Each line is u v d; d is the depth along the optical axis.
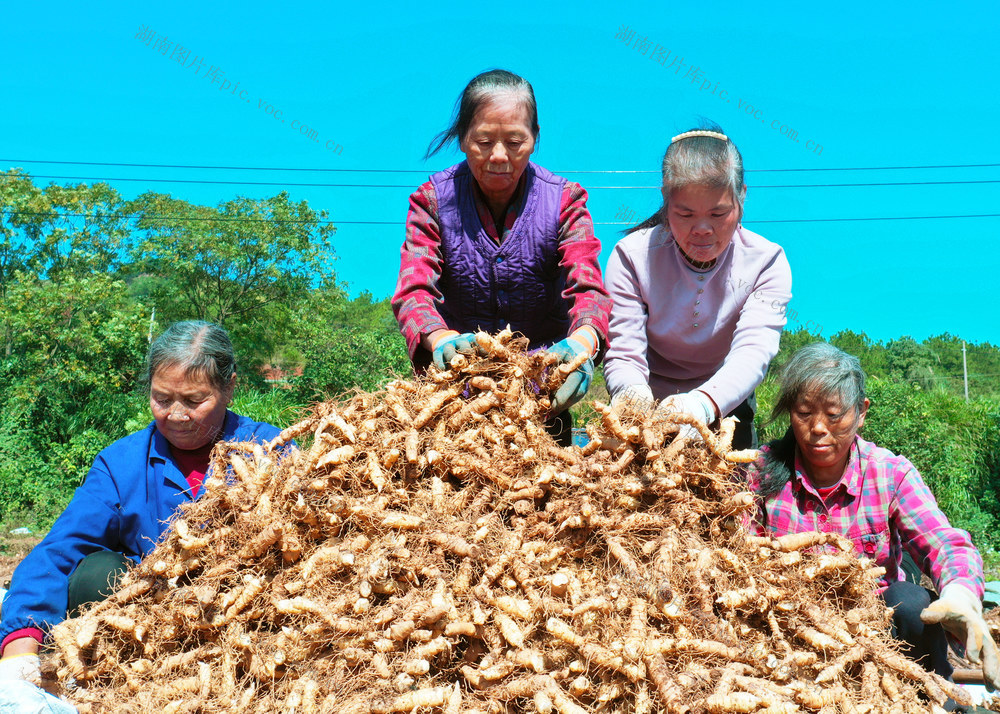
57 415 18.03
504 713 1.99
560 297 3.21
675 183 2.83
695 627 2.07
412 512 2.25
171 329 2.83
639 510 2.30
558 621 2.01
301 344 20.45
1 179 24.28
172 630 2.22
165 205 29.02
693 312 3.19
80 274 24.73
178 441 2.84
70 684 2.23
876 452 2.88
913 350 51.66
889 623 2.44
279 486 2.33
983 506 12.33
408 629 2.01
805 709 2.07
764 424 3.06
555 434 2.77
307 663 2.09
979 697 3.06
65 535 2.73
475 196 3.11
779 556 2.36
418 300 2.97
